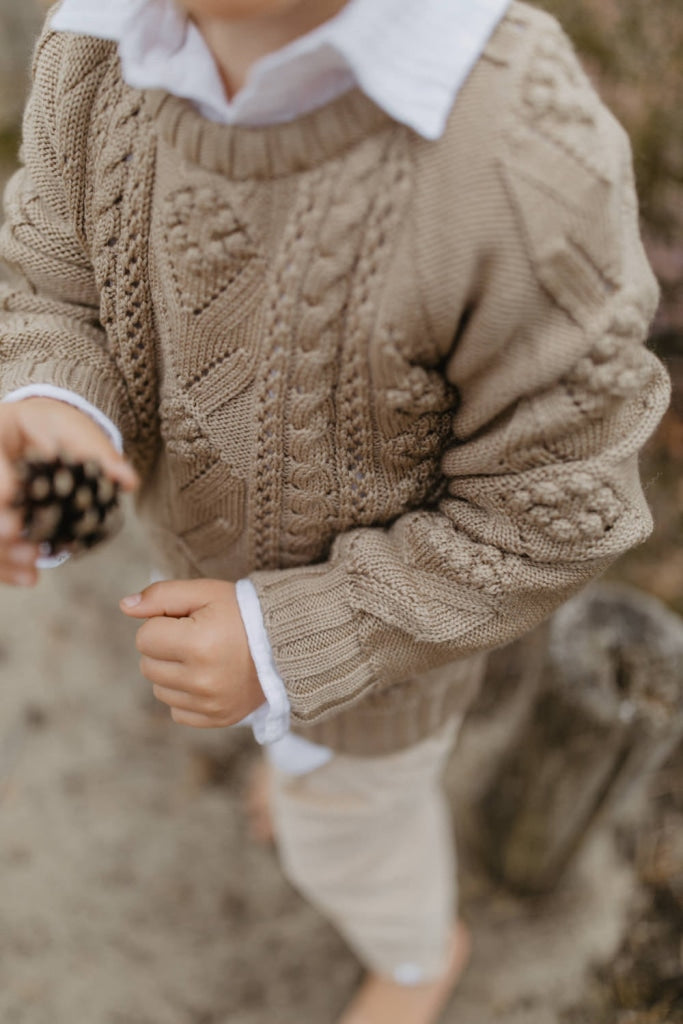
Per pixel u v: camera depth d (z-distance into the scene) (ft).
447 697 2.56
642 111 4.19
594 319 1.81
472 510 2.05
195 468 2.15
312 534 2.17
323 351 1.92
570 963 3.60
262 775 3.94
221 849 3.85
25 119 2.09
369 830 2.84
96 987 3.50
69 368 2.09
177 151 1.88
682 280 3.97
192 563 2.40
